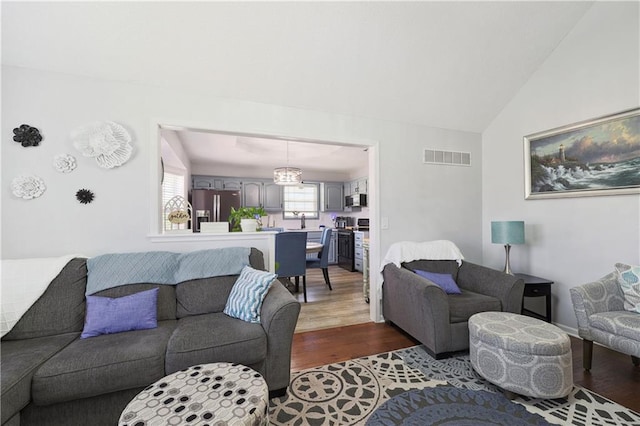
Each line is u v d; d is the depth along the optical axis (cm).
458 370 209
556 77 280
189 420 102
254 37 214
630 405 166
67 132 213
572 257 271
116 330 176
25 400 127
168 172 453
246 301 194
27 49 197
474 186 358
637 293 202
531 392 164
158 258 216
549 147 286
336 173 724
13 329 169
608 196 245
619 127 236
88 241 218
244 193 631
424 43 241
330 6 204
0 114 201
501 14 232
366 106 293
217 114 252
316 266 444
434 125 336
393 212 318
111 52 207
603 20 245
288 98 268
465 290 282
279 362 177
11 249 202
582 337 205
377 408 167
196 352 155
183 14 194
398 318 274
